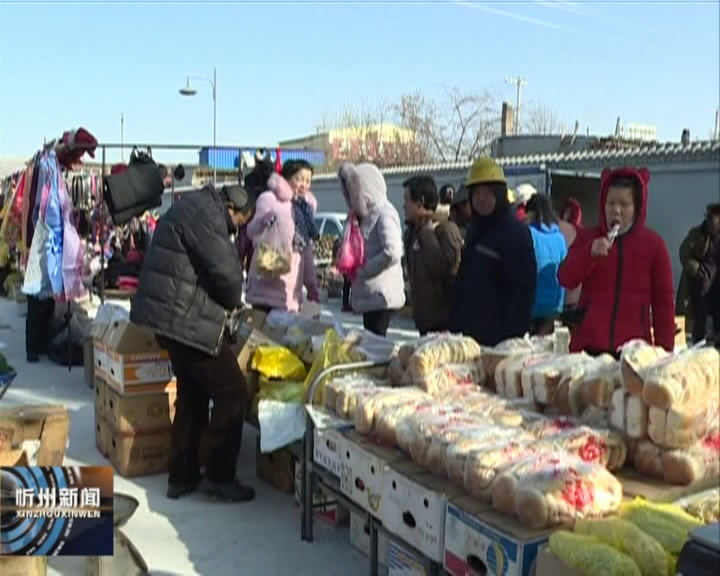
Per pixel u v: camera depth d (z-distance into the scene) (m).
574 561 1.98
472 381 3.46
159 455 4.50
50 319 7.57
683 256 8.48
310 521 3.62
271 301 5.72
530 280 3.80
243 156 8.91
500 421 2.95
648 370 2.58
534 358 3.31
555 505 2.24
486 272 3.92
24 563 2.86
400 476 2.76
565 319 6.75
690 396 2.50
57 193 6.71
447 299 5.22
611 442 2.64
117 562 3.06
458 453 2.60
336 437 3.26
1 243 10.90
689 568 1.50
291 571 3.32
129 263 11.97
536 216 6.34
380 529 2.94
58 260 6.75
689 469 2.50
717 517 2.37
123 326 4.43
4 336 8.99
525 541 2.19
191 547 3.54
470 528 2.40
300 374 4.38
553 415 3.04
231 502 4.07
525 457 2.49
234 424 4.03
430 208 5.26
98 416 4.91
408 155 30.47
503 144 25.58
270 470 4.37
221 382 3.96
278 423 3.74
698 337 8.34
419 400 3.22
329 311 11.47
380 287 5.19
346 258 5.35
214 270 3.77
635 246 3.49
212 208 3.82
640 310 3.49
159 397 4.48
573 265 3.60
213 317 3.85
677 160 12.49
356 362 3.83
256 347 4.50
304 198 6.06
